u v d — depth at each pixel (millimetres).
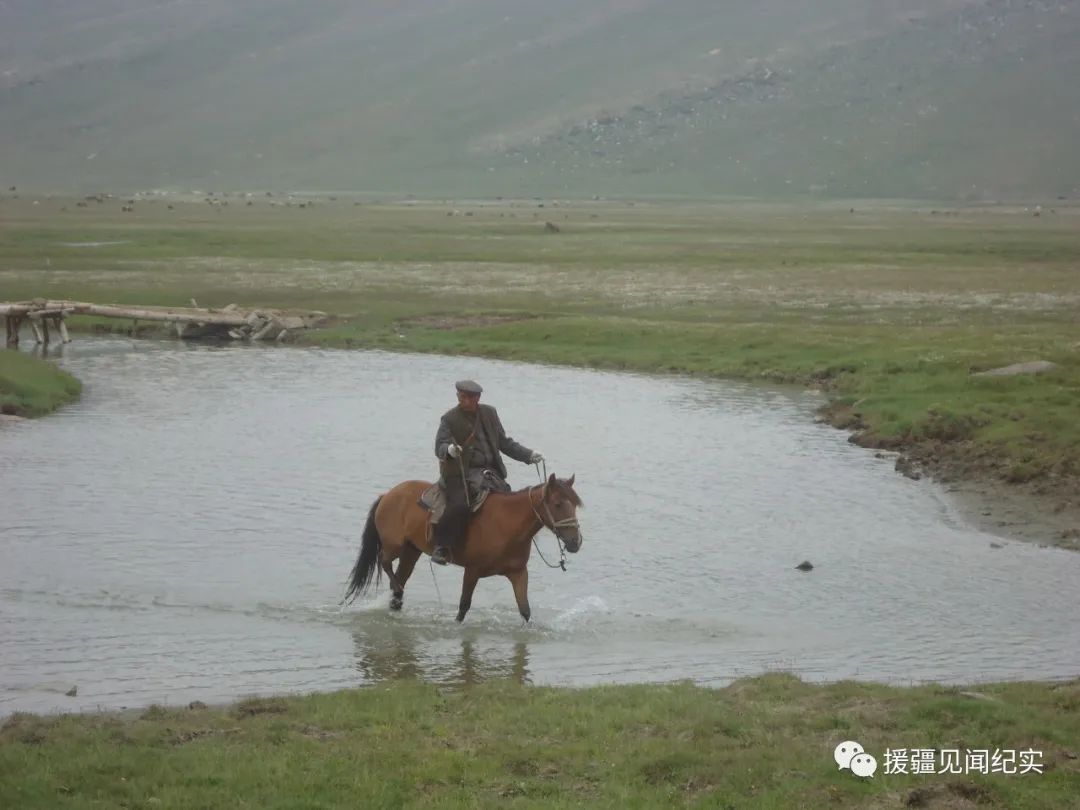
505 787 9578
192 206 191875
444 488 15102
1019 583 17109
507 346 41688
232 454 25016
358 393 33094
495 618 15664
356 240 92312
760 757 10109
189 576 17062
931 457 24953
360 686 13000
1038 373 31000
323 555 18188
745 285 58594
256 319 46188
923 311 48062
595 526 20047
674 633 15070
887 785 9555
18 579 16750
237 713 11586
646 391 33938
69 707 12141
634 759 10109
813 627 15289
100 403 31562
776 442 26906
